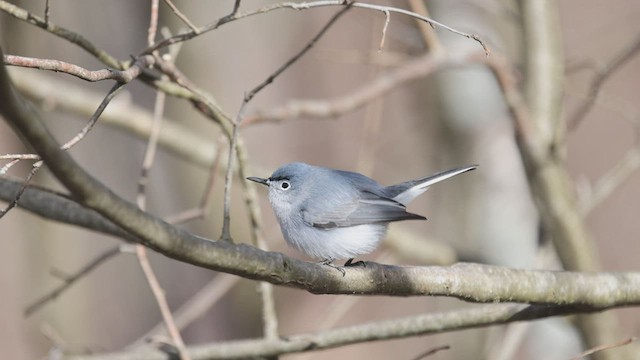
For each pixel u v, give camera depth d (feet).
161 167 49.26
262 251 18.69
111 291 49.80
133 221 16.65
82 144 49.88
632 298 22.93
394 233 38.14
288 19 51.03
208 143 37.63
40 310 42.78
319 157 57.11
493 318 24.63
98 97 36.76
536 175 32.32
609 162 57.52
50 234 43.06
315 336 26.78
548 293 22.06
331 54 55.72
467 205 43.73
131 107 36.99
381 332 26.23
